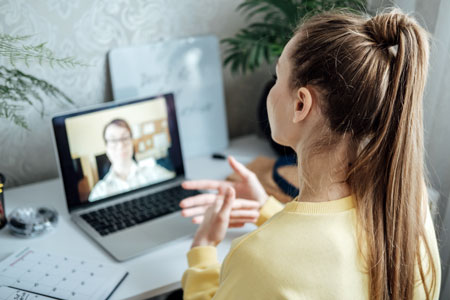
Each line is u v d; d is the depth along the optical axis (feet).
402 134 1.67
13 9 3.19
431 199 3.03
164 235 2.97
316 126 1.74
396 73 1.59
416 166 1.75
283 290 1.57
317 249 1.62
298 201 1.79
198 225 3.10
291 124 1.84
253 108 4.74
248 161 4.11
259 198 3.13
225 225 2.65
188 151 4.21
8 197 3.50
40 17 3.31
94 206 3.32
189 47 3.98
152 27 3.82
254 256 1.65
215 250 2.60
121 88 3.75
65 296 2.37
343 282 1.62
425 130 3.22
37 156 3.74
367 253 1.70
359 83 1.61
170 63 3.92
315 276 1.59
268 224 1.75
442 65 3.05
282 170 3.63
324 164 1.76
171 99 3.64
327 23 1.73
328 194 1.76
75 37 3.51
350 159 1.76
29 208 3.07
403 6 3.12
